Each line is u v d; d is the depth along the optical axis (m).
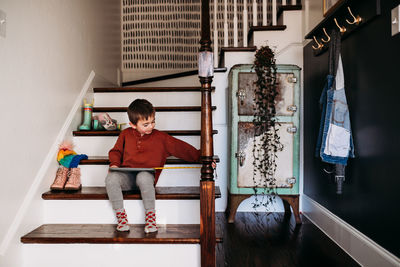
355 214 1.92
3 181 1.50
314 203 2.59
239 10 3.93
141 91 2.79
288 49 2.95
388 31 1.57
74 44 2.41
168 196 1.86
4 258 1.50
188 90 2.79
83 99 2.54
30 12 1.76
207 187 1.59
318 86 2.52
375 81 1.70
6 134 1.52
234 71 2.55
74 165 2.06
